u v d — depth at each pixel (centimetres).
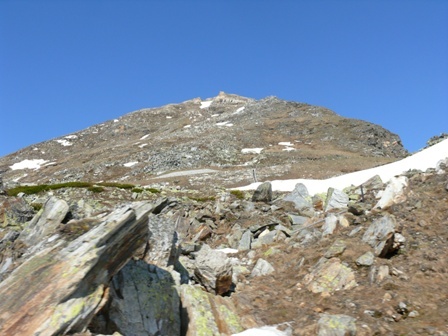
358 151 13825
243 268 1914
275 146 13938
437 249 1681
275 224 2578
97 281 1123
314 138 15050
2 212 2353
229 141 14250
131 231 1229
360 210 2183
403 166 5528
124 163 13075
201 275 1597
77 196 5434
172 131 19312
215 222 2866
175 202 3397
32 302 1035
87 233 1199
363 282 1512
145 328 1164
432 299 1345
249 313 1367
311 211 2825
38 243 1358
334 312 1329
